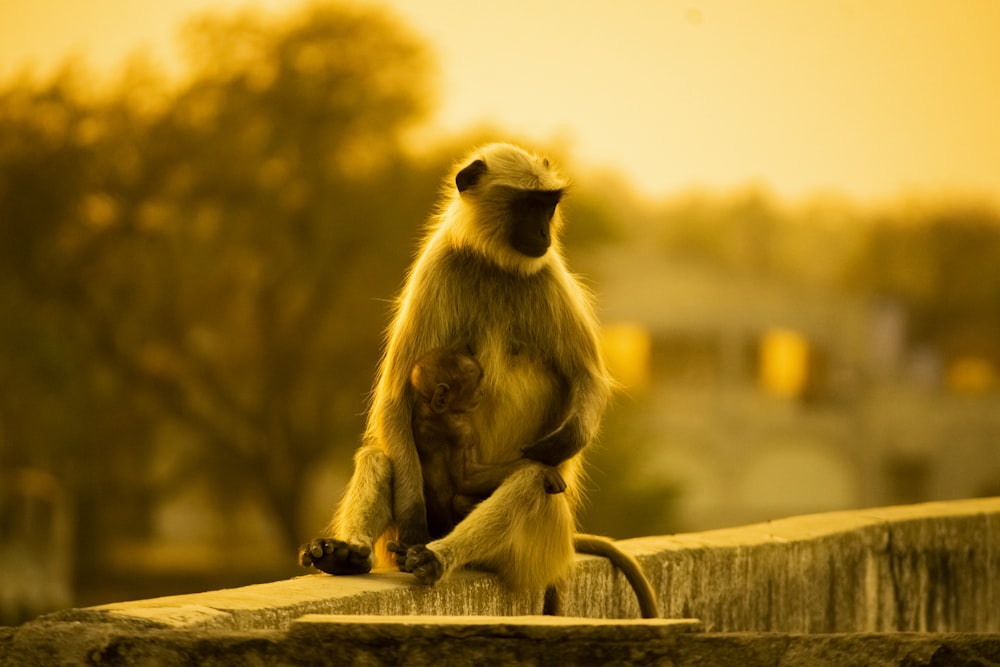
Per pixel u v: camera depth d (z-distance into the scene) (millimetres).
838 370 98625
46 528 58625
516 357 12773
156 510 70375
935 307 118375
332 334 65375
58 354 61438
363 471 12188
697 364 96062
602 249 71062
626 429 61500
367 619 8281
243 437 67125
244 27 64938
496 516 11648
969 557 16797
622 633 7957
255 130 64875
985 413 102562
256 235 63969
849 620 15531
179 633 8453
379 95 64562
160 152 63969
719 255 115375
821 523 15844
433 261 12977
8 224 63531
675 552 13852
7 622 55188
